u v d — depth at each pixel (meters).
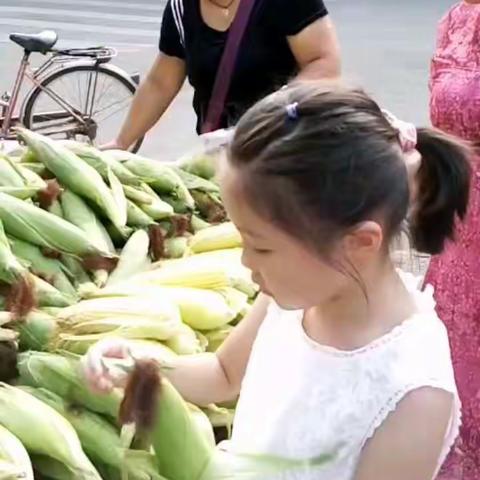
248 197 1.17
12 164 2.06
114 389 1.39
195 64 2.88
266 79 2.83
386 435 1.20
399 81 8.65
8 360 1.55
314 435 1.26
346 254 1.17
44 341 1.61
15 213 1.86
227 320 1.82
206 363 1.54
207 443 1.36
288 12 2.76
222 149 1.27
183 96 7.91
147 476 1.38
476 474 2.22
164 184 2.26
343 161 1.14
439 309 2.28
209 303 1.81
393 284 1.27
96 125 6.57
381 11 12.52
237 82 2.83
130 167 2.25
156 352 1.58
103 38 10.36
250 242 1.20
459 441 2.24
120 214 2.07
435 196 1.33
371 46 10.20
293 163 1.13
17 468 1.32
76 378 1.48
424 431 1.18
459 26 2.20
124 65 9.29
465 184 1.33
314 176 1.13
